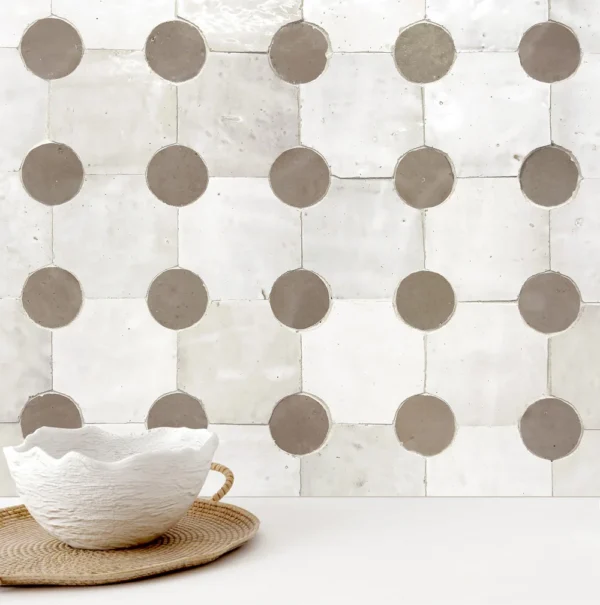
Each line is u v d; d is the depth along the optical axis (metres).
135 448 0.85
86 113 1.04
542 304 1.03
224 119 1.04
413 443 1.03
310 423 1.03
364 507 0.94
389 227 1.04
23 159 1.04
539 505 0.94
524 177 1.04
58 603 0.60
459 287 1.03
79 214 1.04
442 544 0.76
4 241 1.04
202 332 1.04
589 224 1.03
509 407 1.03
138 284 1.04
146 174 1.04
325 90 1.04
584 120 1.03
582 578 0.66
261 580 0.65
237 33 1.04
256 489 1.03
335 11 1.04
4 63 1.04
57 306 1.04
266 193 1.04
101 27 1.04
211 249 1.04
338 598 0.61
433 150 1.04
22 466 0.68
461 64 1.04
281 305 1.04
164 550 0.72
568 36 1.03
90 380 1.04
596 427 1.03
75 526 0.68
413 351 1.04
